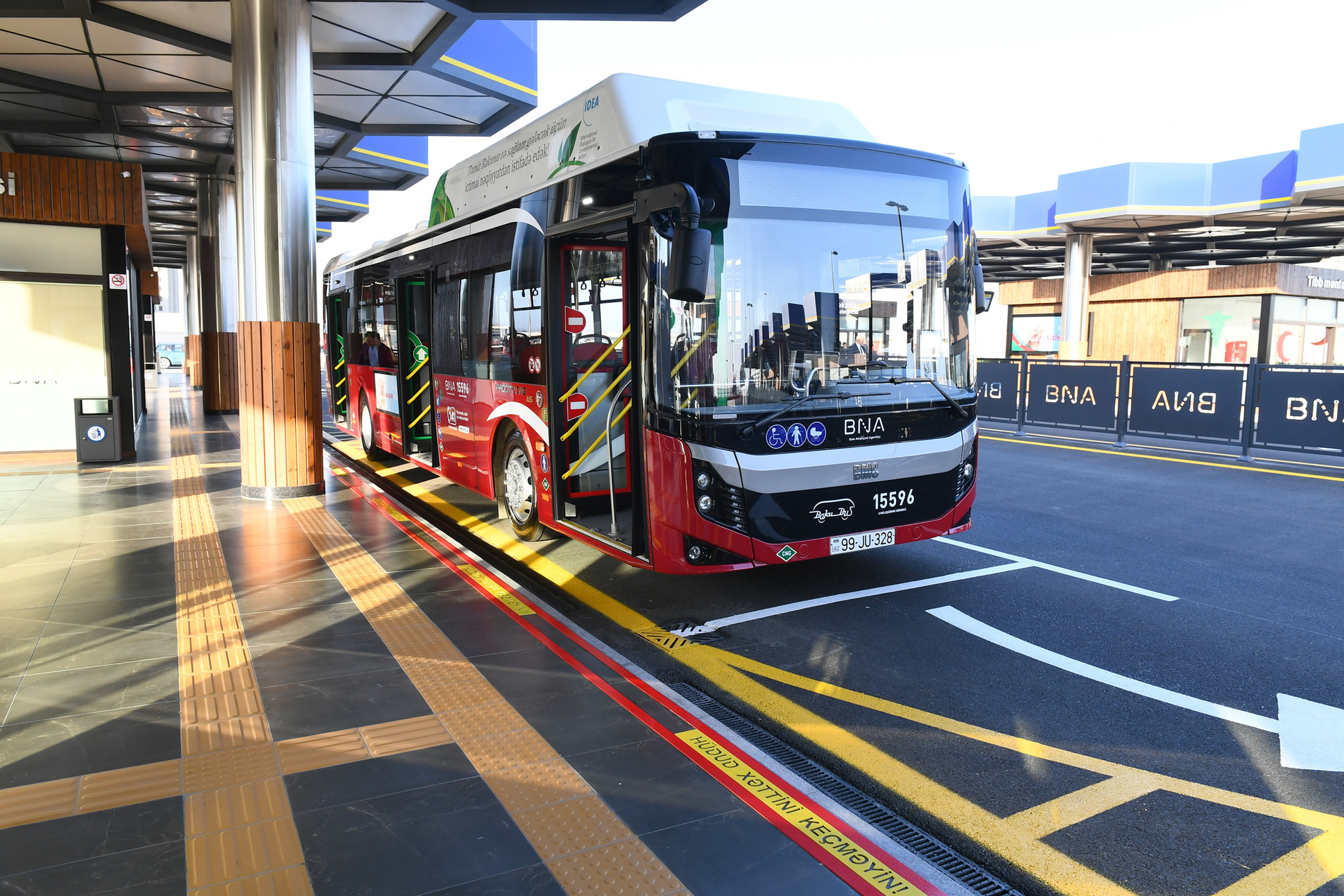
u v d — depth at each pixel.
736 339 5.32
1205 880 2.94
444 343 9.65
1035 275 35.19
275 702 4.16
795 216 5.48
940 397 5.92
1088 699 4.44
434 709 4.09
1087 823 3.29
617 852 2.93
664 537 5.49
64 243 11.64
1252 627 5.52
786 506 5.41
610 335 7.20
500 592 6.04
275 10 9.12
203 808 3.19
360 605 5.72
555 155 6.85
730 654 5.10
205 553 7.04
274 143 9.20
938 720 4.20
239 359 9.34
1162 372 13.70
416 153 18.39
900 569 6.93
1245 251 28.44
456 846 2.96
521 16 9.83
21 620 5.37
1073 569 6.88
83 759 3.57
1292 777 3.65
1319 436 11.85
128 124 15.82
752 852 2.94
